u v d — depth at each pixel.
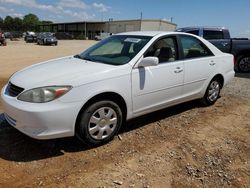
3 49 24.86
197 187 3.24
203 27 11.16
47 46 33.88
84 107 3.80
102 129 4.01
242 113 5.73
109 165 3.60
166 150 4.03
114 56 4.65
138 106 4.42
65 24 94.44
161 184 3.26
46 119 3.52
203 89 5.64
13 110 3.64
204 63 5.50
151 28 64.19
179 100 5.14
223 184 3.32
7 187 3.13
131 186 3.19
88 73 3.88
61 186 3.16
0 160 3.64
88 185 3.19
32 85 3.65
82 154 3.84
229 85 8.37
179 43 5.09
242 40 11.28
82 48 30.20
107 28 76.00
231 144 4.32
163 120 5.17
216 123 5.13
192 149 4.09
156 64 4.27
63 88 3.60
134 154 3.89
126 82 4.15
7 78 8.95
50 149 3.94
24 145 4.03
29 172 3.41
